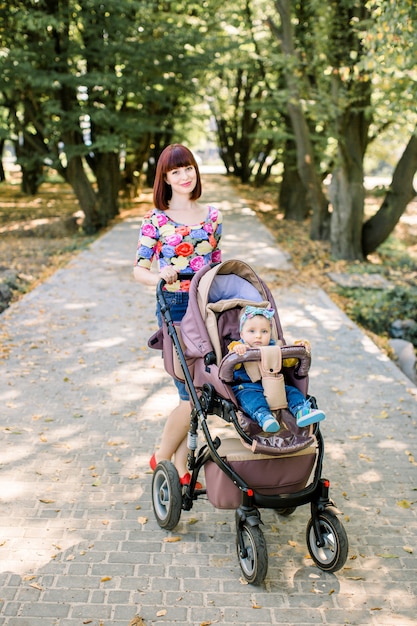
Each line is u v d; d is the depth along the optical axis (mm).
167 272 4074
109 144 17156
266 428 3471
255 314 3811
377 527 4492
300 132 16250
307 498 3787
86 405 6410
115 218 21734
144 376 7227
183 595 3736
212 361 3848
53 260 15023
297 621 3553
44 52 16266
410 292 11719
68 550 4125
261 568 3623
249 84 34750
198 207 4312
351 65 12797
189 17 20797
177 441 4617
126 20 16250
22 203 26531
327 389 7020
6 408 6281
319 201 17203
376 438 5875
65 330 8852
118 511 4594
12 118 19141
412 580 3932
